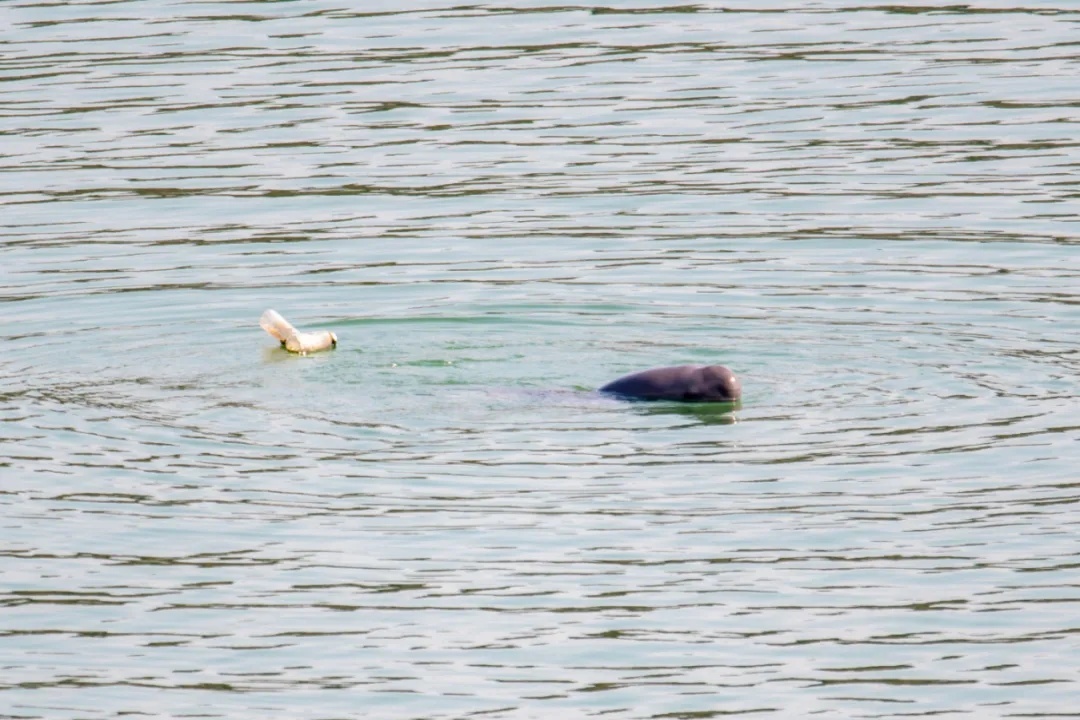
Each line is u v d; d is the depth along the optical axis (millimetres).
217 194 57719
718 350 44344
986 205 55312
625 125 62969
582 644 28562
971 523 32750
